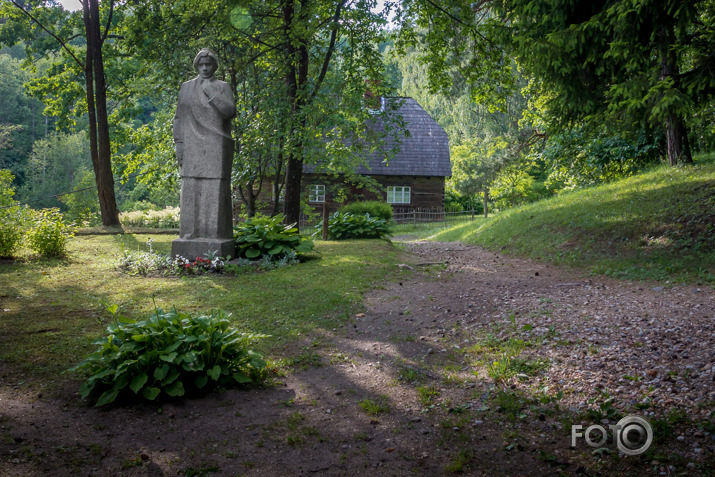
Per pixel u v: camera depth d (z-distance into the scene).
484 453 3.56
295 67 15.02
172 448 3.52
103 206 17.64
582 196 16.36
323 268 10.12
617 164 19.86
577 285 8.64
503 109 16.55
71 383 4.45
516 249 13.43
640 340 5.48
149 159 23.47
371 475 3.29
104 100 17.61
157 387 4.16
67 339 5.52
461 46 16.59
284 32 14.90
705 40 10.38
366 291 8.49
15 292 7.58
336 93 14.85
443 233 22.22
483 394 4.54
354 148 16.11
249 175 17.78
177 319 4.50
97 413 3.94
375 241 15.37
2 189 26.52
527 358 5.29
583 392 4.41
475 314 7.11
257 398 4.43
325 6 13.70
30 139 59.59
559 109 13.70
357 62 14.56
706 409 3.87
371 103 14.80
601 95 12.16
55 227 10.73
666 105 9.64
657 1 9.79
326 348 5.82
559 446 3.60
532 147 25.09
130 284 8.42
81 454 3.33
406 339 6.14
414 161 33.53
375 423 4.01
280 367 5.20
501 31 13.40
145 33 15.23
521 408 4.21
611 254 10.67
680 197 11.96
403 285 9.06
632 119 11.10
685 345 5.21
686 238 10.05
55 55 21.34
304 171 31.30
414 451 3.60
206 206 10.23
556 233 13.18
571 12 11.50
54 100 22.22
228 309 7.11
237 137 17.70
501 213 21.02
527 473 3.29
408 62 39.47
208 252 10.04
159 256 10.29
